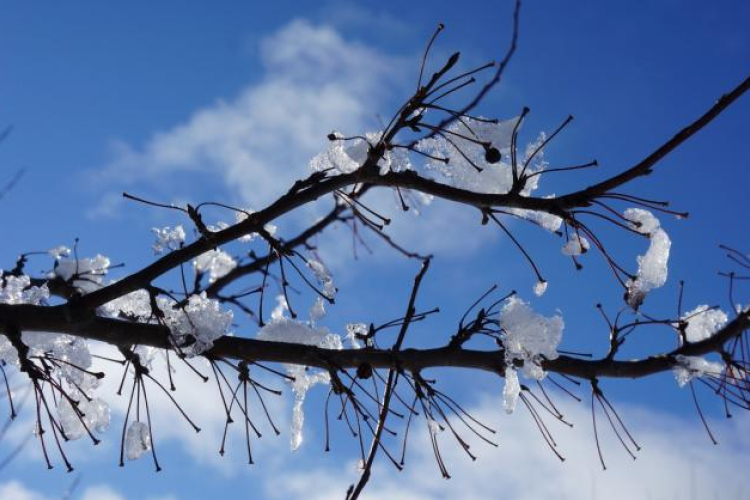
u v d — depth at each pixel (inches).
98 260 28.7
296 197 23.1
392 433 23.7
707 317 26.0
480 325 23.7
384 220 23.5
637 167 22.9
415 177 23.2
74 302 22.9
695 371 24.7
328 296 23.6
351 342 24.9
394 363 23.3
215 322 23.1
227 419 23.5
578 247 23.8
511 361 23.5
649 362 24.6
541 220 23.9
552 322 23.5
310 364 23.3
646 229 23.9
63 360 23.7
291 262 23.4
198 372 23.2
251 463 23.8
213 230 24.8
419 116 23.1
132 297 25.1
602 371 24.3
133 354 23.9
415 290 23.3
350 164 23.2
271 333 24.0
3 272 27.4
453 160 23.9
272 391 23.6
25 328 22.9
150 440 23.8
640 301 24.1
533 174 23.2
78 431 24.5
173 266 23.1
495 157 23.3
